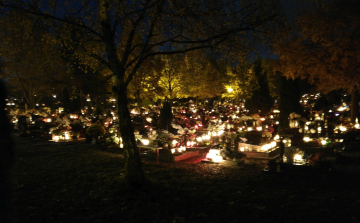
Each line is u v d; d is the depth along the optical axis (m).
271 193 7.14
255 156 13.36
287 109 19.27
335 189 7.48
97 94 41.47
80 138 19.59
